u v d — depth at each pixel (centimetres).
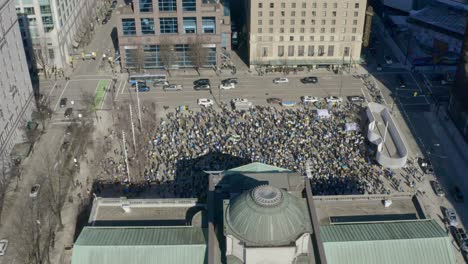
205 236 8406
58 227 11538
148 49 18950
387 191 12638
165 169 13300
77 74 19000
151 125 15425
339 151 14025
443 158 14325
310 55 19425
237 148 14125
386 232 8556
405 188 12850
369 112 15450
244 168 10225
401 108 16812
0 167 13000
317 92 17788
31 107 15675
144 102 16938
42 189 12675
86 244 8169
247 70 19412
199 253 8100
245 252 7088
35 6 17938
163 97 17400
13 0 14225
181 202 9556
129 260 8038
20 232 11312
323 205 9712
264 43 19038
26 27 18212
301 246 7375
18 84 14550
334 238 8388
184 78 18762
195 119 15912
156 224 9144
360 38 19075
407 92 17812
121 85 18200
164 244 8188
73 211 12044
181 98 17325
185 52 19100
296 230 7162
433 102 17212
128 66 19188
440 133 15500
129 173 13075
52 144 14762
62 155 14138
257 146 14225
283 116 16062
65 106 16750
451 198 12750
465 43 15138
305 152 13888
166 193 12406
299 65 19412
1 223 11831
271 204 7119
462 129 15362
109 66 19588
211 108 16625
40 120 15562
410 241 8306
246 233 7100
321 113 15875
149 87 18050
